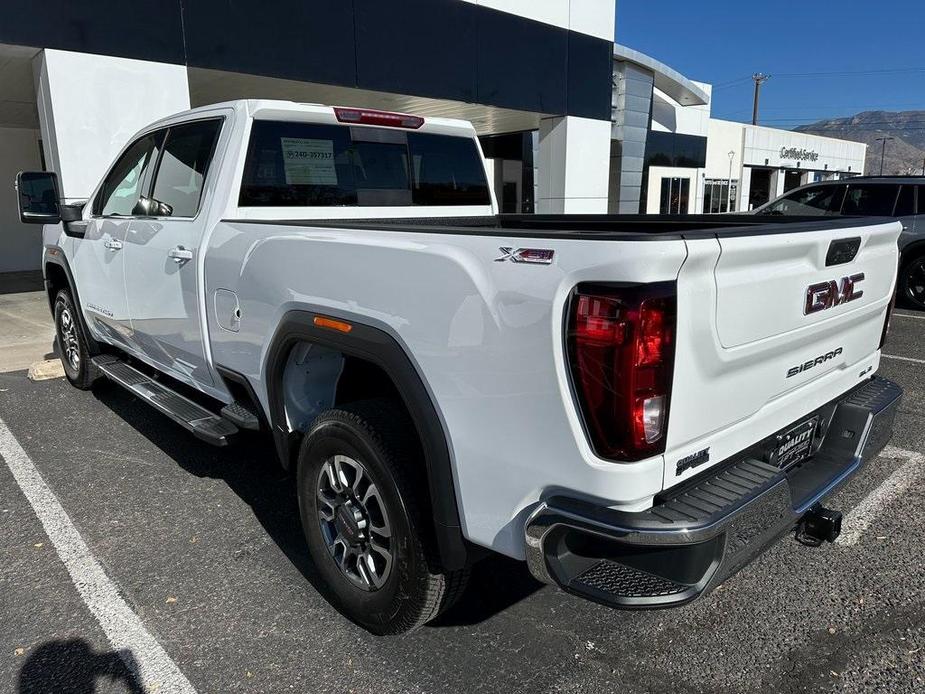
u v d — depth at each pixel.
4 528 3.51
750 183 36.69
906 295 9.74
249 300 3.00
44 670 2.47
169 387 4.43
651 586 1.90
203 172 3.54
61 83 7.39
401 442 2.37
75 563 3.18
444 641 2.62
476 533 2.17
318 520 2.77
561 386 1.85
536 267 1.88
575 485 1.88
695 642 2.61
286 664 2.50
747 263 2.01
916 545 3.28
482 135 18.97
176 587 2.98
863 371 3.01
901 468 4.15
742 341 2.06
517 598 2.90
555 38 13.24
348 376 3.04
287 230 2.82
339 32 9.88
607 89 14.65
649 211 25.75
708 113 27.80
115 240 4.27
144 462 4.33
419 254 2.17
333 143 3.79
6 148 14.66
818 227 2.35
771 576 3.04
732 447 2.19
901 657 2.51
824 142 39.62
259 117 3.45
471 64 11.84
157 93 8.11
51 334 8.23
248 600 2.89
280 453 3.00
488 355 2.01
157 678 2.43
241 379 3.21
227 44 8.67
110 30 7.65
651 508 1.91
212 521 3.57
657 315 1.76
